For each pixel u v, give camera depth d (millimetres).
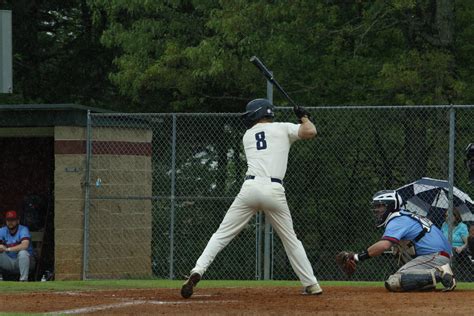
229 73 58031
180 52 58500
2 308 26688
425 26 58312
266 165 28266
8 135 52938
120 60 61406
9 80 32250
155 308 26000
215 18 56000
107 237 48562
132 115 45188
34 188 55344
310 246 48156
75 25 79312
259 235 42969
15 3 74312
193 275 28250
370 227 47469
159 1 60344
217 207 50750
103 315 24281
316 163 48156
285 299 28250
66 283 37938
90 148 46094
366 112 47562
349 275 30891
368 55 61500
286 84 59625
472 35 59469
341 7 61062
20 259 46375
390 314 23859
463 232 41594
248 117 29094
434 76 54625
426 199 41250
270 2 58375
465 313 24016
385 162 47406
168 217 51000
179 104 62156
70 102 77250
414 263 30859
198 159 52219
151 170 51156
